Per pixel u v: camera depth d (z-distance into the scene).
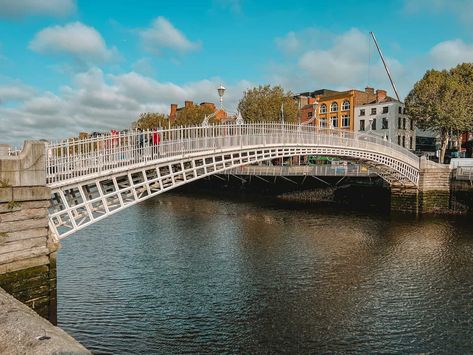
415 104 46.72
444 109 42.94
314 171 44.31
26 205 10.84
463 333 11.93
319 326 12.34
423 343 11.31
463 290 15.48
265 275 17.28
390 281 16.52
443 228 27.70
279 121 47.06
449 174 34.31
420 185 34.12
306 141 26.42
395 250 21.69
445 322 12.66
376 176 39.12
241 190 55.09
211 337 11.61
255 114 47.91
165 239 24.69
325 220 31.62
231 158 21.14
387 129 58.19
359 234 26.02
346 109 63.72
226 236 25.64
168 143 17.20
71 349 4.48
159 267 18.47
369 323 12.55
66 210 13.05
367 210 37.06
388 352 10.80
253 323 12.52
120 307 13.75
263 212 36.47
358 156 30.53
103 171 14.11
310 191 45.75
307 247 22.47
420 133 63.97
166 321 12.66
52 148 12.66
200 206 41.47
